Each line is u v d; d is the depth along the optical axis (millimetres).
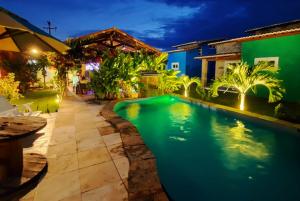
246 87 9133
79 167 3830
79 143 5051
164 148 6605
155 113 10977
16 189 2639
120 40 14211
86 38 12250
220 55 15375
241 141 6973
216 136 7547
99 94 11727
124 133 5707
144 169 3680
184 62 21656
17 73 15023
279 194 4082
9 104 6723
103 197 2959
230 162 5543
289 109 8844
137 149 4594
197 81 13938
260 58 12234
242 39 13102
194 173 4973
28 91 16719
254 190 4234
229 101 11375
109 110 8859
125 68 12438
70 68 13539
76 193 3051
